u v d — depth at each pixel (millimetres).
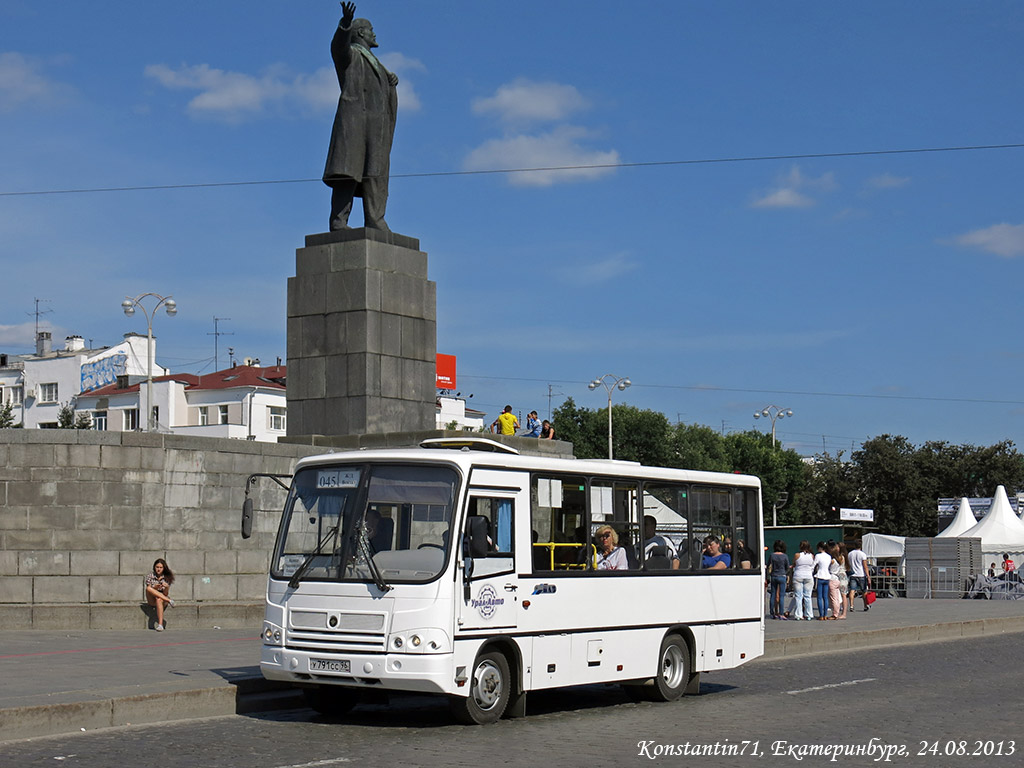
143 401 91938
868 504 91688
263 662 14008
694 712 15281
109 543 22109
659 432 93438
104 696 13344
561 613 14930
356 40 27609
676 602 16875
